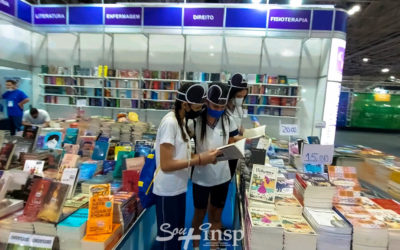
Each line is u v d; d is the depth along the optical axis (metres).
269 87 5.48
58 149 2.39
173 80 5.60
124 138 4.20
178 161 1.50
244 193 2.02
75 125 3.55
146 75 5.70
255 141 2.59
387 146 8.46
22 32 5.88
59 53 6.18
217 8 4.96
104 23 5.27
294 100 5.46
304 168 2.23
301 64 5.65
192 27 5.06
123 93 5.73
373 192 2.17
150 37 5.92
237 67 5.79
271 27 4.88
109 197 1.70
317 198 1.68
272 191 1.81
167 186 1.56
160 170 1.59
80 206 1.83
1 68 5.42
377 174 2.32
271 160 2.81
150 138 4.03
